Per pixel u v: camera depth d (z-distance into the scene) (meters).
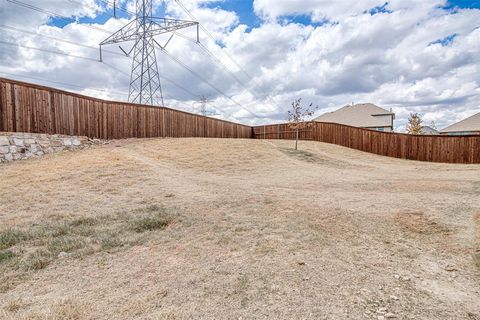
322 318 2.32
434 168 14.77
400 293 2.69
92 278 3.15
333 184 9.17
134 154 13.11
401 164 16.70
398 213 5.43
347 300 2.58
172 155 13.70
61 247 4.01
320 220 5.08
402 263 3.35
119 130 16.06
